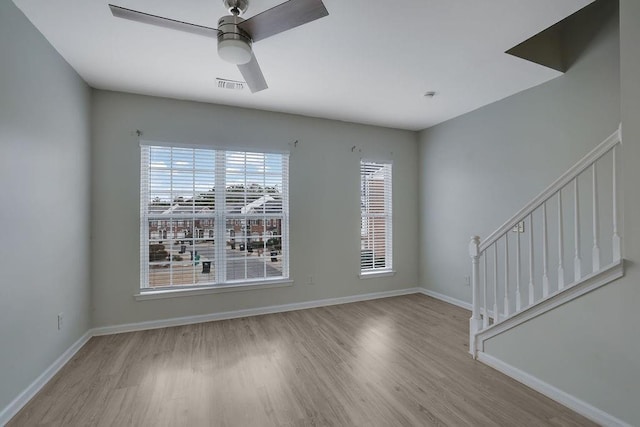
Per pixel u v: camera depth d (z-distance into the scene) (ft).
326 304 13.66
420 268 15.71
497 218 11.76
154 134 10.98
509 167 11.27
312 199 13.44
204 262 11.75
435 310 12.92
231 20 5.79
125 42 7.57
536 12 6.44
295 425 5.93
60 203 8.18
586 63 8.95
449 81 9.93
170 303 11.17
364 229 14.67
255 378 7.61
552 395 6.72
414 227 15.70
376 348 9.30
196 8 6.30
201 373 7.84
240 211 12.26
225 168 12.01
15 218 6.34
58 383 7.38
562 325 6.59
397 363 8.37
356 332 10.56
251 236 12.43
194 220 11.61
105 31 7.11
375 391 7.05
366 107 12.29
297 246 13.14
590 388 6.10
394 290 15.21
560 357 6.63
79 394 6.93
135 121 10.76
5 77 6.01
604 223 8.54
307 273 13.33
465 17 6.60
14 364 6.28
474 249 8.77
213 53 8.10
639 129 5.47
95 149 10.31
